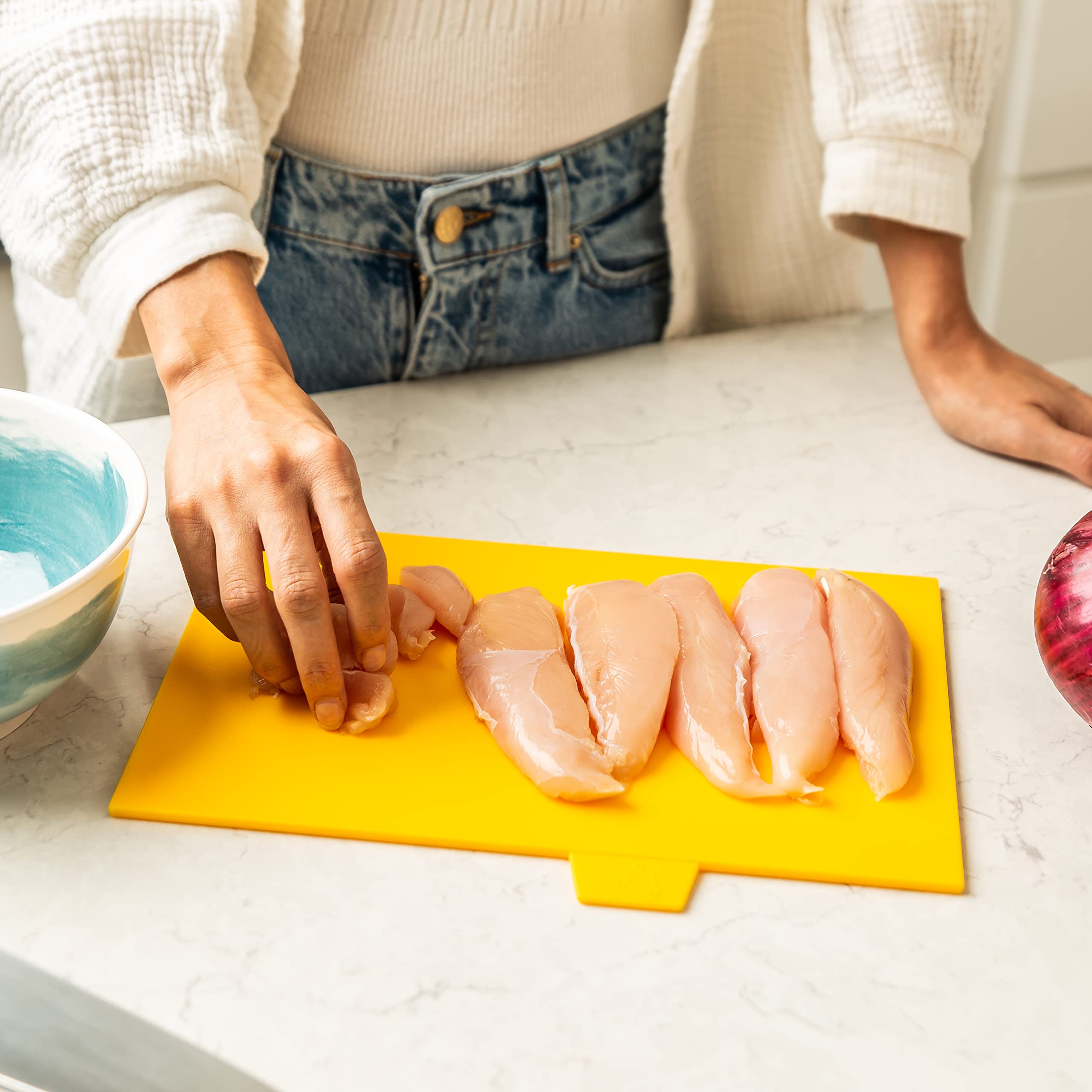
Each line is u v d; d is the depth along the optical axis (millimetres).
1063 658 746
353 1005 618
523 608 859
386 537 973
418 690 821
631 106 1180
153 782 733
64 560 848
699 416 1188
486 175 1123
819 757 757
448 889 688
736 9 1179
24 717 782
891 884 700
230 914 664
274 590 720
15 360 1649
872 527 1029
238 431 772
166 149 879
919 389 1219
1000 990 644
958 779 781
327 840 714
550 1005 624
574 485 1069
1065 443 1069
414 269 1170
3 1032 693
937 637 898
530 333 1239
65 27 861
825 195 1159
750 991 636
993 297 2162
